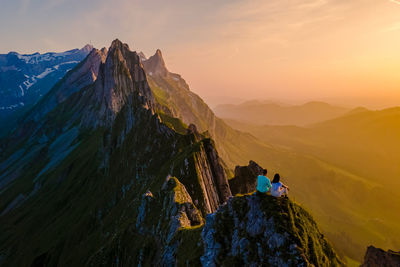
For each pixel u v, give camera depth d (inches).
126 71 7854.3
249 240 727.1
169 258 1179.9
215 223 877.8
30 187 7037.4
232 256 753.0
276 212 711.7
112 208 3710.6
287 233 668.7
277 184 748.6
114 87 7416.3
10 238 4990.2
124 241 1925.4
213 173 2974.9
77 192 5152.6
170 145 3730.3
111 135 5497.1
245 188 3065.9
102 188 4387.3
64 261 3388.3
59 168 6638.8
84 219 3917.3
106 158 5073.8
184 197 1940.2
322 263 666.8
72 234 3806.6
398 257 727.7
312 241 683.4
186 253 1064.2
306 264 616.1
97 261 1937.7
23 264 4047.7
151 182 3107.8
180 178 2564.0
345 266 709.9
